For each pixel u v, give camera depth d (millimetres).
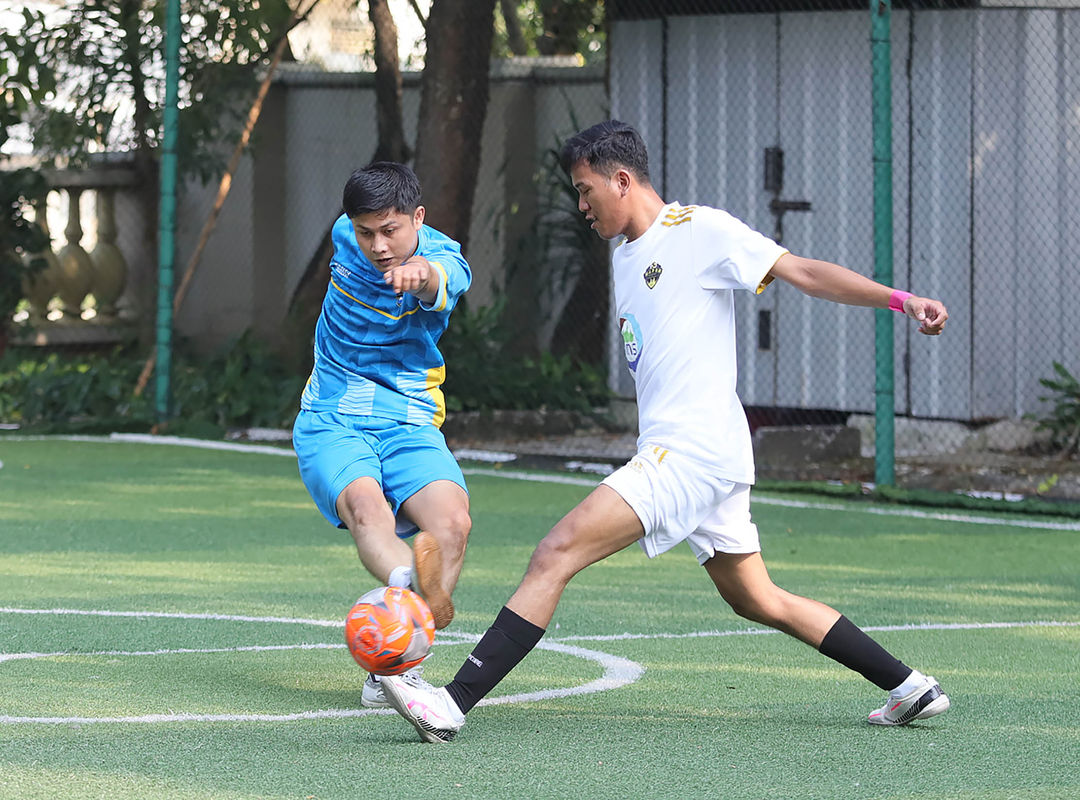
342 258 13680
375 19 47062
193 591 19750
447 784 10977
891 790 10984
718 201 39438
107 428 40125
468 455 35875
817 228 37750
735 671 15273
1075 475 31766
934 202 35938
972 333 35312
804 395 38094
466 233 43875
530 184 49156
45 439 39188
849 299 12125
